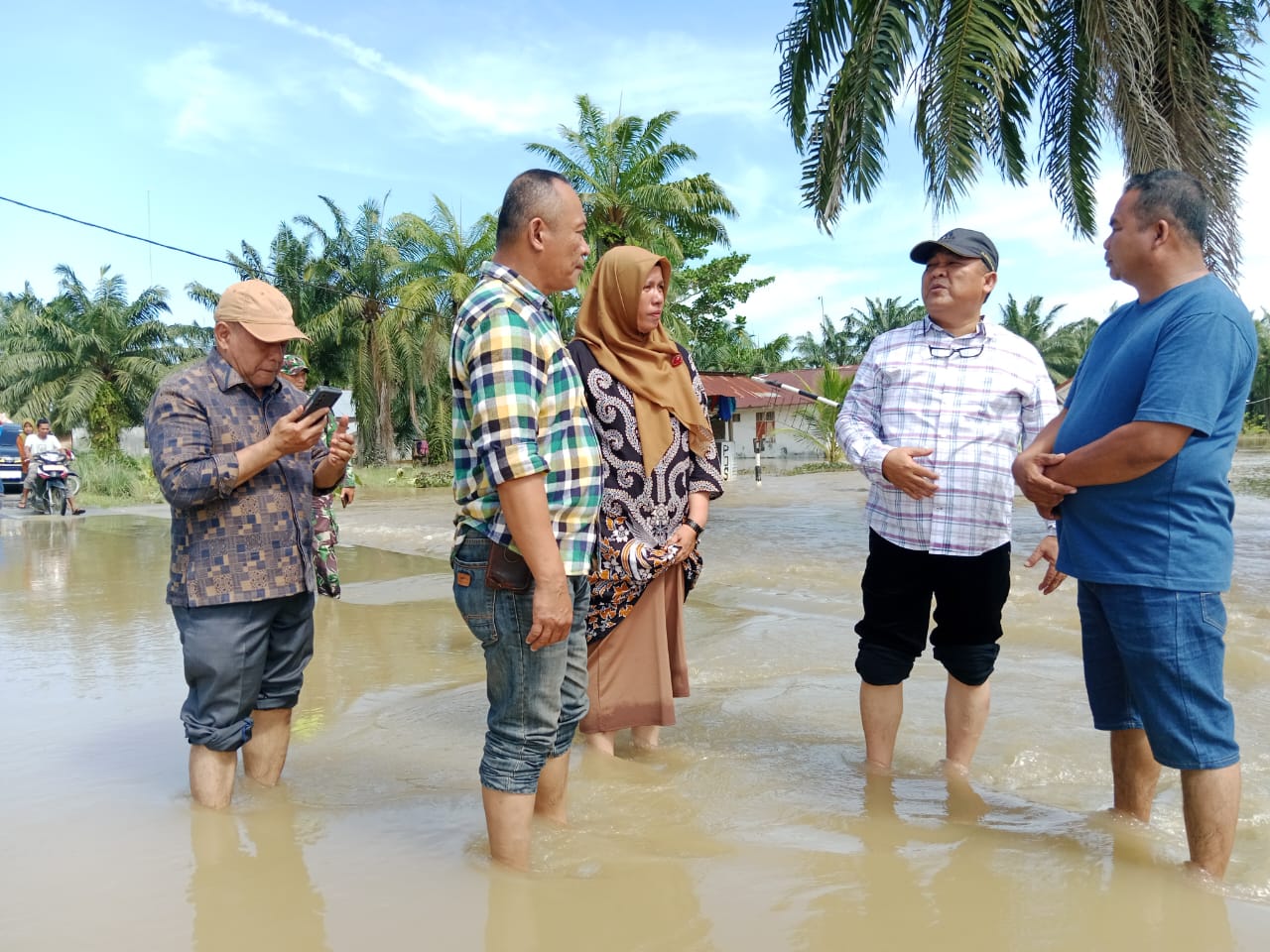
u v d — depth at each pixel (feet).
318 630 19.19
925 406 10.76
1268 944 6.70
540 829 8.95
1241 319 8.02
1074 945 6.66
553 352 8.05
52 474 50.83
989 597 10.64
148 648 16.79
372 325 121.08
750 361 155.02
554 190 8.16
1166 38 30.94
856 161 32.60
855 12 33.40
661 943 6.62
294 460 9.78
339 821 8.96
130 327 134.31
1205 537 7.99
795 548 30.89
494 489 7.88
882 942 6.68
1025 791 10.28
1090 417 8.68
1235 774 7.93
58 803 9.32
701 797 9.93
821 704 13.60
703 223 101.96
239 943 6.54
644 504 11.63
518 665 7.91
